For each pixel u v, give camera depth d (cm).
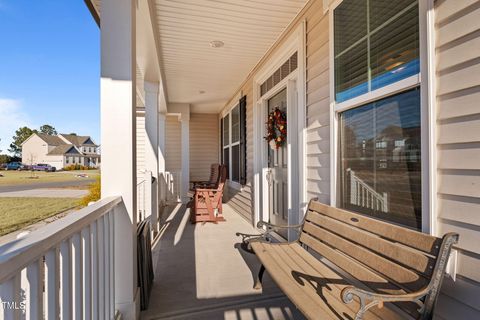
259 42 358
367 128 200
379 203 187
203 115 893
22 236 91
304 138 281
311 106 272
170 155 888
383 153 185
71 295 115
